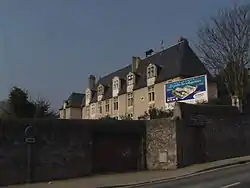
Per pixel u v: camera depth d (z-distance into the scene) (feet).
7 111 116.78
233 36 118.52
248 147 92.68
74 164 72.13
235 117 91.45
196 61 146.30
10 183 63.72
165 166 78.38
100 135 77.00
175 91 104.99
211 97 118.01
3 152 64.03
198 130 83.82
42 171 67.87
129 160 79.82
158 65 156.04
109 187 56.90
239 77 116.26
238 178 55.42
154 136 81.10
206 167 72.69
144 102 157.89
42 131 69.10
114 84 186.80
